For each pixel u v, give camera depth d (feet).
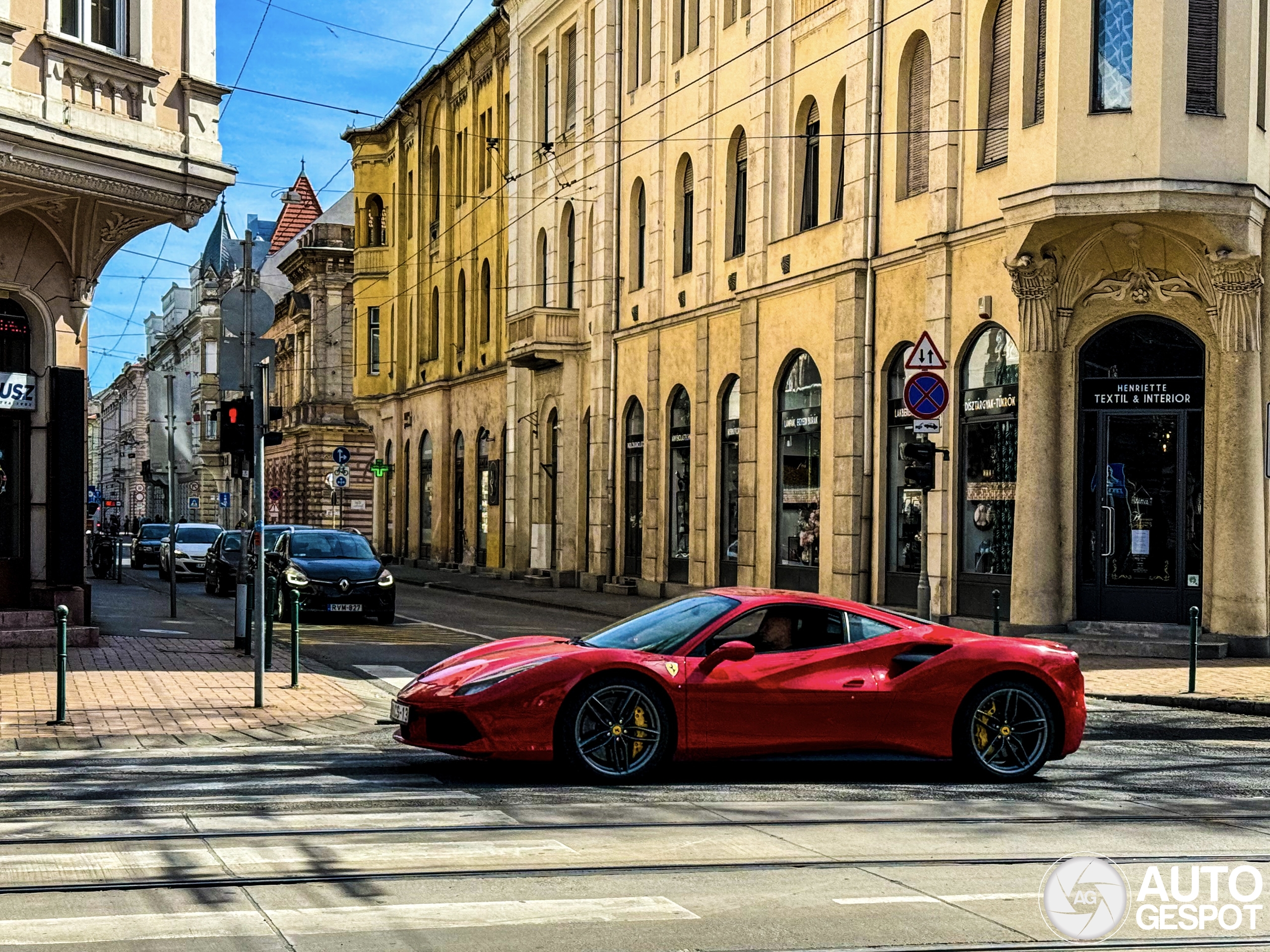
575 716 32.24
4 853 24.52
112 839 25.77
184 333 323.98
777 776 34.60
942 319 74.90
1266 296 65.67
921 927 20.30
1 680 51.03
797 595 34.63
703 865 24.02
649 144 113.19
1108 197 63.77
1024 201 65.72
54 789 31.40
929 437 75.92
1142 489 67.26
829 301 85.61
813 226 90.89
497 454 145.89
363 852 24.79
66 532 64.59
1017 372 70.03
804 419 89.51
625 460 118.32
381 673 56.95
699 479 103.45
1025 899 21.98
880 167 82.07
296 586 81.15
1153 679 56.03
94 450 488.02
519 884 22.58
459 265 161.27
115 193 58.18
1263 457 64.95
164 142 59.26
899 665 33.83
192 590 120.88
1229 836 27.22
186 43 60.44
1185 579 66.64
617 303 120.06
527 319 127.24
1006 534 71.15
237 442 51.65
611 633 34.71
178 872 23.16
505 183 144.25
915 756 33.58
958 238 73.72
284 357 258.16
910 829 27.58
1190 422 66.59
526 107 139.95
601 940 19.39
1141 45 63.57
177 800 29.96
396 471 181.16
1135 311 66.95
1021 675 34.30
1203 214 63.41
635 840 26.07
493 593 117.80
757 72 95.71
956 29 74.79
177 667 56.29
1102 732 43.86
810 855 24.99
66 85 56.08
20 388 63.05
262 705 45.34
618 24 120.26
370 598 82.07
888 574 81.00
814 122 90.84
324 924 20.02
